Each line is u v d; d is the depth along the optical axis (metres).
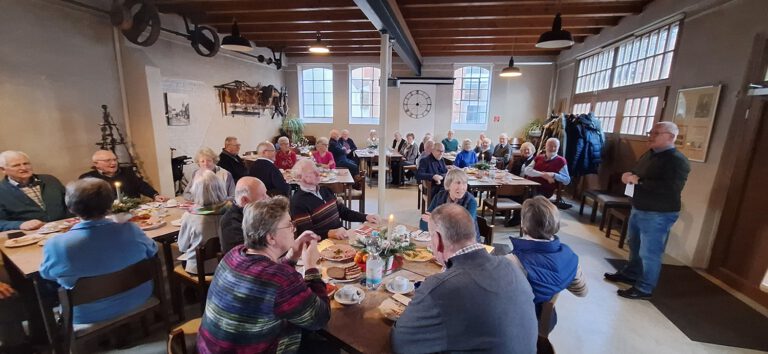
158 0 3.83
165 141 4.07
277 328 1.07
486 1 3.74
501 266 1.00
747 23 2.69
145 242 1.71
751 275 2.60
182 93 4.88
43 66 3.03
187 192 3.12
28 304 1.92
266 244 1.09
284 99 8.00
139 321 2.20
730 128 2.80
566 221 4.41
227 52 5.90
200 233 2.04
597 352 2.00
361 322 1.19
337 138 6.27
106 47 3.58
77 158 3.37
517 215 4.22
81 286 1.46
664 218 2.41
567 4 4.11
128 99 3.84
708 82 3.08
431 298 0.94
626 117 4.53
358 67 8.00
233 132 6.19
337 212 2.25
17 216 2.41
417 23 4.82
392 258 1.56
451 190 2.23
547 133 5.42
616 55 4.85
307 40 6.22
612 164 4.81
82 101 3.38
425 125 7.97
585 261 3.21
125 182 2.98
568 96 6.52
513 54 7.23
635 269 2.75
